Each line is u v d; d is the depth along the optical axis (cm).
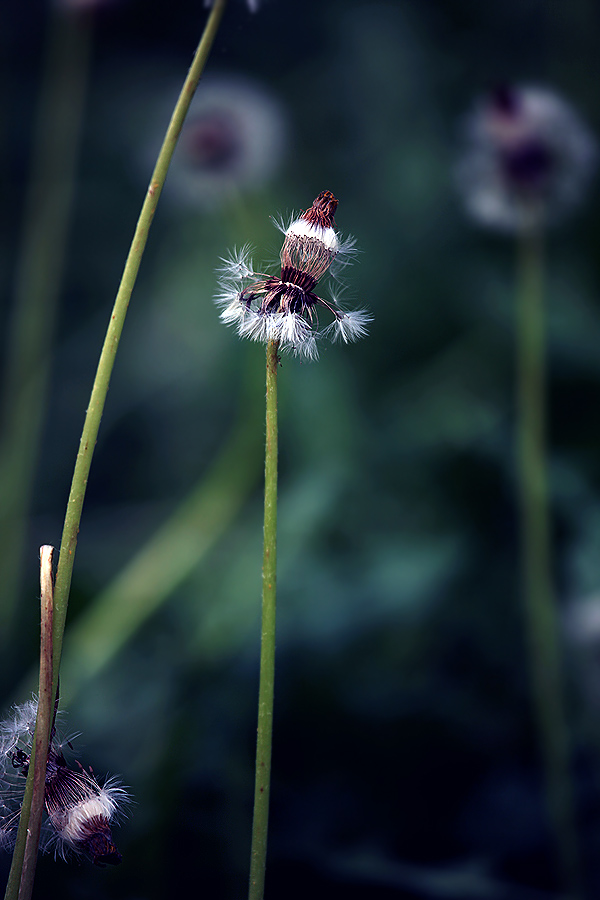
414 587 128
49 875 96
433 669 121
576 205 112
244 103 138
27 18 195
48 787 80
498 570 130
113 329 79
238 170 136
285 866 98
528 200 110
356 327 80
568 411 136
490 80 165
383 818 104
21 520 140
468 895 97
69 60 157
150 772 103
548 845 100
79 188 190
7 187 185
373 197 168
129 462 175
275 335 79
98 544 155
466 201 116
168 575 132
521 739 113
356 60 179
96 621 128
